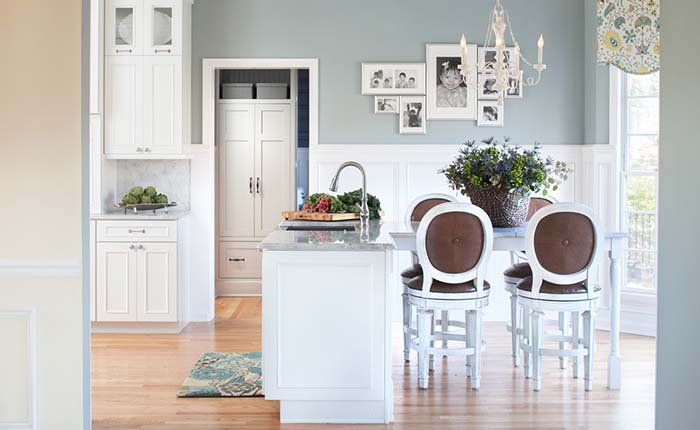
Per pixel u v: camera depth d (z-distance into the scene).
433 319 5.12
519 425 3.71
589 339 4.33
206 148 6.50
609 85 6.21
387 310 3.71
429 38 6.44
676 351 2.64
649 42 5.67
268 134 7.79
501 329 6.14
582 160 6.45
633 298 6.07
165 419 3.79
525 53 6.48
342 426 3.69
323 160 6.45
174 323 6.04
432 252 4.26
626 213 6.20
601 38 5.88
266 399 3.74
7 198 3.07
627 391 4.33
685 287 2.59
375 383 3.72
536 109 6.48
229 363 4.94
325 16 6.44
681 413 2.62
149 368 4.84
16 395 3.13
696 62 2.53
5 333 3.12
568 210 4.17
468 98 6.44
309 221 4.73
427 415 3.87
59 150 3.06
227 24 6.44
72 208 3.07
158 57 6.14
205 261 6.54
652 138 6.04
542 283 4.30
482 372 4.77
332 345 3.71
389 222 5.38
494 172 4.66
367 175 6.46
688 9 2.56
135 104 6.16
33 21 3.04
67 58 3.04
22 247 3.08
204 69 6.45
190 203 6.56
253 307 7.21
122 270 5.95
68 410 3.12
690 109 2.56
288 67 6.46
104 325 6.04
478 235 4.26
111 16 6.14
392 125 6.46
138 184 6.60
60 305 3.10
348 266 3.69
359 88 6.46
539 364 4.34
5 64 3.04
